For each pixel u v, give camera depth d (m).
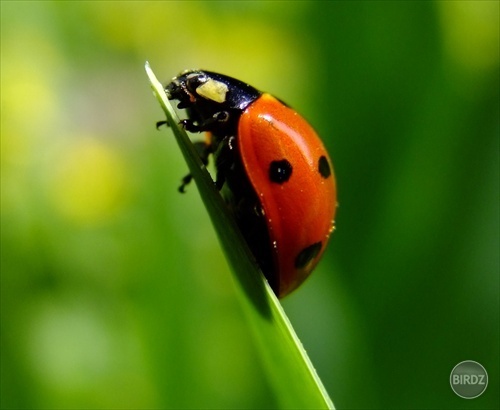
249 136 0.05
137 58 0.07
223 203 0.05
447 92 0.06
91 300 0.06
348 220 0.06
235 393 0.06
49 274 0.06
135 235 0.06
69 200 0.07
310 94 0.06
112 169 0.07
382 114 0.06
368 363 0.06
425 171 0.06
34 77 0.07
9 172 0.07
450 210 0.06
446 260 0.06
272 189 0.05
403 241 0.06
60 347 0.06
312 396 0.05
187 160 0.05
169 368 0.06
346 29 0.06
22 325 0.06
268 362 0.05
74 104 0.07
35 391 0.06
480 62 0.06
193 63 0.07
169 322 0.06
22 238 0.07
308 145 0.05
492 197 0.06
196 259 0.06
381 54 0.06
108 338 0.06
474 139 0.06
